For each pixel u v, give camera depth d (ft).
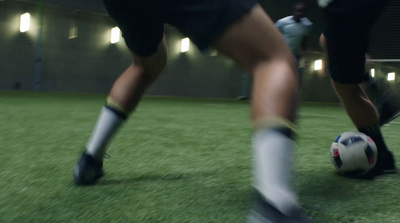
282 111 2.47
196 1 2.76
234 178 5.36
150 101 29.50
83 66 42.45
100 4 42.60
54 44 40.50
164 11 2.94
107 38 43.98
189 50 48.16
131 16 3.78
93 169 4.83
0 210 3.87
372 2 4.36
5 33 37.73
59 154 6.97
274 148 2.43
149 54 4.31
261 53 2.64
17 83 38.63
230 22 2.61
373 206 4.18
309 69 54.80
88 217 3.68
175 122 13.66
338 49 4.76
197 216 3.74
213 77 50.34
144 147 7.98
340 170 5.54
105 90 44.21
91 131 10.39
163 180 5.20
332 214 3.91
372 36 47.80
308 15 49.06
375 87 6.40
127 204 4.09
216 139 9.44
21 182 4.96
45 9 39.52
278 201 2.36
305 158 7.11
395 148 8.91
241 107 25.63
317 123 15.40
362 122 5.54
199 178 5.34
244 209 3.96
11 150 7.32
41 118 13.56
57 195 4.39
